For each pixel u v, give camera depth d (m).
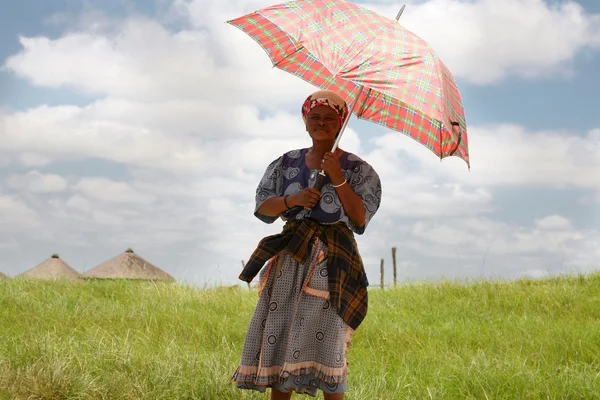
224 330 8.52
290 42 4.54
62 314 8.80
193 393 4.98
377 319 9.92
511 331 9.14
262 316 3.97
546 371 6.21
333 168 3.79
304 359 3.83
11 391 4.64
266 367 3.87
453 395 5.80
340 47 3.73
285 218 4.08
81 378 4.89
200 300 10.63
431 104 3.57
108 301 10.41
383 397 5.36
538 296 11.88
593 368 6.80
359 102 4.52
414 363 7.04
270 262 4.01
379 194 4.05
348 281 3.88
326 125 3.96
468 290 12.64
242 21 4.52
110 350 5.85
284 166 4.14
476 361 6.55
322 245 3.90
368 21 3.90
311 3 4.00
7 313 8.65
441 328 9.43
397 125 4.48
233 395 5.01
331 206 3.90
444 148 4.33
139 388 4.91
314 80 4.54
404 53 3.74
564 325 8.98
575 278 13.83
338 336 3.84
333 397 3.83
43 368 4.91
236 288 12.20
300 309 3.86
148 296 10.97
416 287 13.09
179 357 5.80
